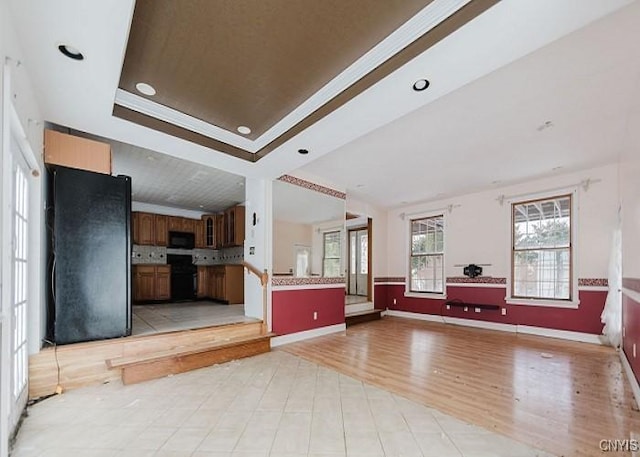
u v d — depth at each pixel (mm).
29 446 1962
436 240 6875
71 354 2850
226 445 1987
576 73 2377
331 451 1927
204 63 2275
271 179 4684
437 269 6809
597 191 4668
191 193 6367
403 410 2475
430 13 1785
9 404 1958
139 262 7004
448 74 2158
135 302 6594
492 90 2615
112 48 1882
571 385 3010
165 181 5551
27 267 2566
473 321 6062
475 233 6137
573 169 4742
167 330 3684
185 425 2229
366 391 2848
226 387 2920
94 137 3840
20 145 2096
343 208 5789
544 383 3057
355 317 6355
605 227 4586
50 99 2455
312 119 2883
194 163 4633
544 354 4074
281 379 3141
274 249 4738
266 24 1896
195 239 7766
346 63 2275
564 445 2008
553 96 2707
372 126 2953
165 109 2896
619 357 3936
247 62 2262
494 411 2469
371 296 7301
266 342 4211
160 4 1742
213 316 4793
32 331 2648
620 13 1780
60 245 2918
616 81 2477
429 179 5297
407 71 2121
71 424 2232
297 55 2188
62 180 2947
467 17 1687
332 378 3176
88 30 1735
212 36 2000
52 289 2893
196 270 7527
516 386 2980
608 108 2900
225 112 2977
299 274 5023
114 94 2402
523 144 3775
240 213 7008
